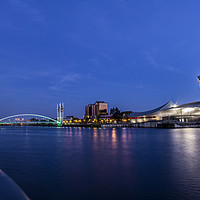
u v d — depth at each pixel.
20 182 14.64
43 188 13.30
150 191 12.59
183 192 12.35
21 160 23.77
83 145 40.44
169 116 184.25
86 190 12.94
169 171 17.34
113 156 25.73
